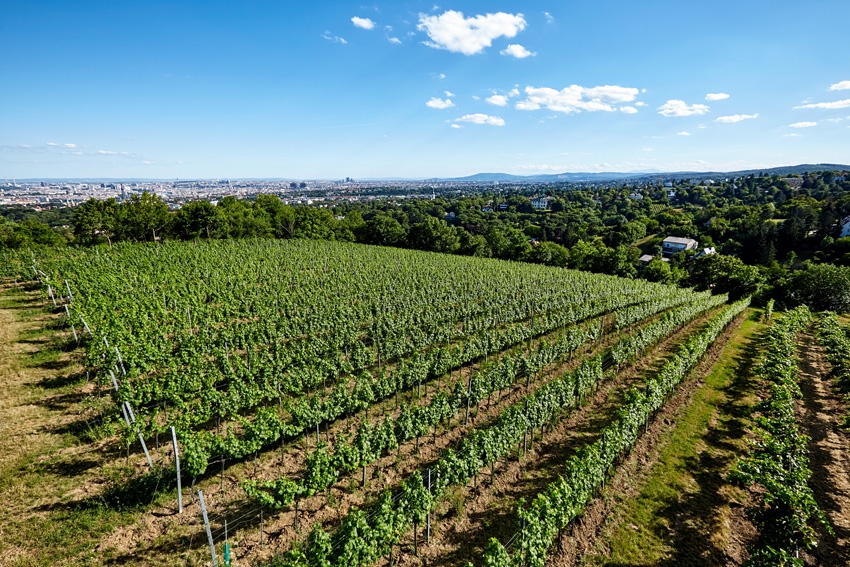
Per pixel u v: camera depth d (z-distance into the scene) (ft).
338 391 65.26
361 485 52.49
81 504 45.16
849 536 49.34
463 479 50.21
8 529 41.09
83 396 65.77
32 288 122.52
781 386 75.20
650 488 55.26
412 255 240.73
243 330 92.68
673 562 44.19
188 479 50.90
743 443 67.26
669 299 158.71
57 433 56.49
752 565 41.09
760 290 196.85
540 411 63.46
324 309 112.88
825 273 185.06
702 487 56.29
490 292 151.94
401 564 41.91
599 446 53.93
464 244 319.68
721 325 122.01
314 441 61.57
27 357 76.89
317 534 37.32
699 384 88.58
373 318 113.60
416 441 61.93
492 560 37.17
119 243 207.72
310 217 313.12
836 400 85.66
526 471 57.52
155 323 92.58
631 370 93.97
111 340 74.43
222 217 251.80
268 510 47.44
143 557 39.99
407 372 74.43
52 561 38.47
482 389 71.20
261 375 72.90
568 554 44.34
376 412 70.69
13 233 206.90
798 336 132.98
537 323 115.24
